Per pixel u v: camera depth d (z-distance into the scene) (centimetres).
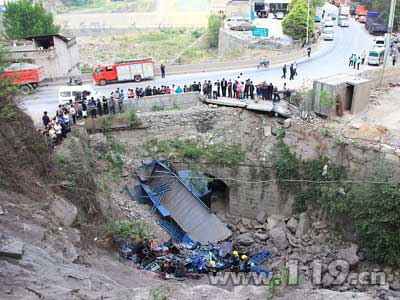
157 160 2716
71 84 3550
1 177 1609
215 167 2711
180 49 8075
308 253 2262
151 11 12712
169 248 2230
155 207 2520
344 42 4841
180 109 2803
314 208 2444
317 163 2414
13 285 1093
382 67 3406
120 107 2734
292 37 4888
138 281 1570
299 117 2578
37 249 1327
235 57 4788
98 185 2319
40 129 2245
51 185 1833
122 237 1984
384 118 2520
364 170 2211
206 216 2541
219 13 8269
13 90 1855
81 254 1549
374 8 6122
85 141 2481
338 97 2519
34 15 5547
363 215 2053
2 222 1386
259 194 2659
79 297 1143
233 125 2788
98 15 12450
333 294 1516
